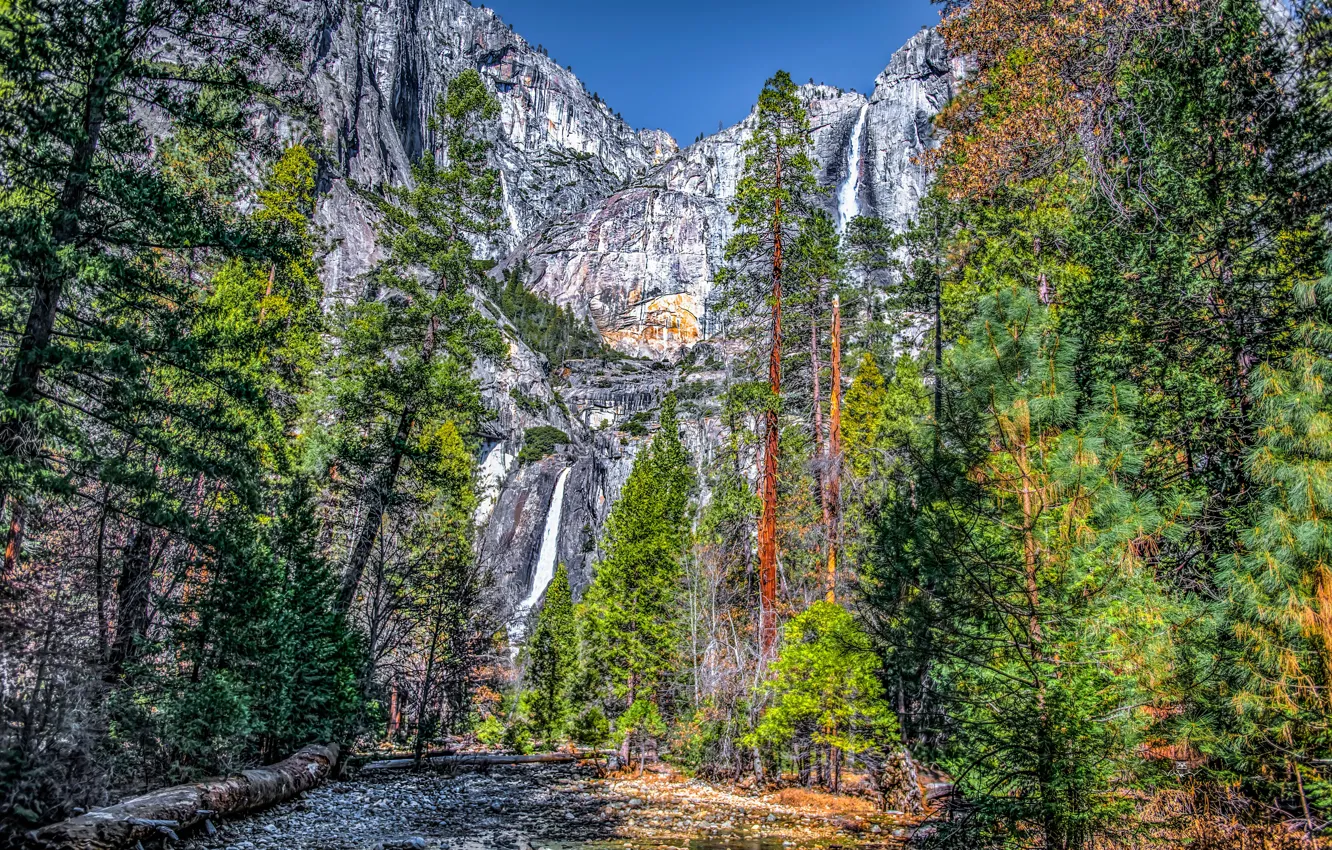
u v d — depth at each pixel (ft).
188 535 36.42
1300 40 30.53
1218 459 29.35
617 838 41.06
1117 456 24.06
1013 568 23.99
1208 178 32.91
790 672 54.95
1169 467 29.73
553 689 101.76
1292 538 21.44
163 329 35.27
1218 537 27.76
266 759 47.19
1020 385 25.04
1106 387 25.88
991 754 22.95
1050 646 22.49
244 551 43.60
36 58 31.89
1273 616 21.08
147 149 38.01
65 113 31.40
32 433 31.63
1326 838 21.27
